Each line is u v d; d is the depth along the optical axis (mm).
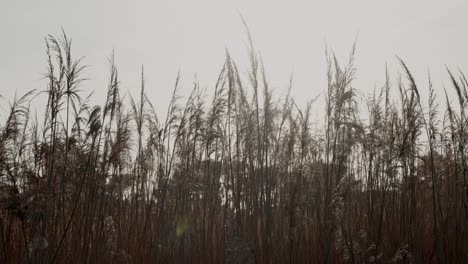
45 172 7273
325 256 7539
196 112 9344
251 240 7812
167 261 8141
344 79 8195
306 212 8719
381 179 8430
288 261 7703
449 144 8359
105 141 8086
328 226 7625
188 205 9242
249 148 8461
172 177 9570
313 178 8969
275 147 8898
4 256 6930
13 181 6688
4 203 6438
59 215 7316
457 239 7867
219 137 8953
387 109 9055
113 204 9078
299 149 8977
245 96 8750
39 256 6812
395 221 8328
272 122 8703
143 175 9727
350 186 8992
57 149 7266
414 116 8055
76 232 7480
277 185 8867
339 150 8188
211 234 8383
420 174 9062
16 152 8000
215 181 9109
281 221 8445
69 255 7336
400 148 8180
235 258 7727
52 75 6926
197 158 9688
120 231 8430
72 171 7543
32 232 6789
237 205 8133
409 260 7613
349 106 8305
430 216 8812
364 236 7852
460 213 8227
